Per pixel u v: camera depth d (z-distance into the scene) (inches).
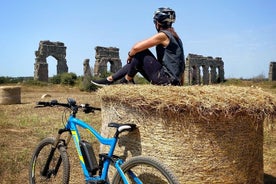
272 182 191.5
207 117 128.0
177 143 131.2
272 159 232.8
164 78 158.7
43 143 167.9
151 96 133.1
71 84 1285.7
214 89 142.5
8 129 331.6
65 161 154.7
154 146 134.4
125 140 143.1
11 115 436.5
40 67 1505.9
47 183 167.0
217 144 130.8
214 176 131.3
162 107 129.6
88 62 1379.2
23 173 205.2
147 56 161.9
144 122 136.6
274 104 140.3
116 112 146.3
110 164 141.3
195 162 130.5
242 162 136.1
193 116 129.0
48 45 1556.3
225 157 132.2
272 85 1328.7
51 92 1014.4
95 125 354.3
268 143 273.9
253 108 132.1
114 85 156.1
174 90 137.5
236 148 134.0
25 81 1374.3
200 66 1995.6
